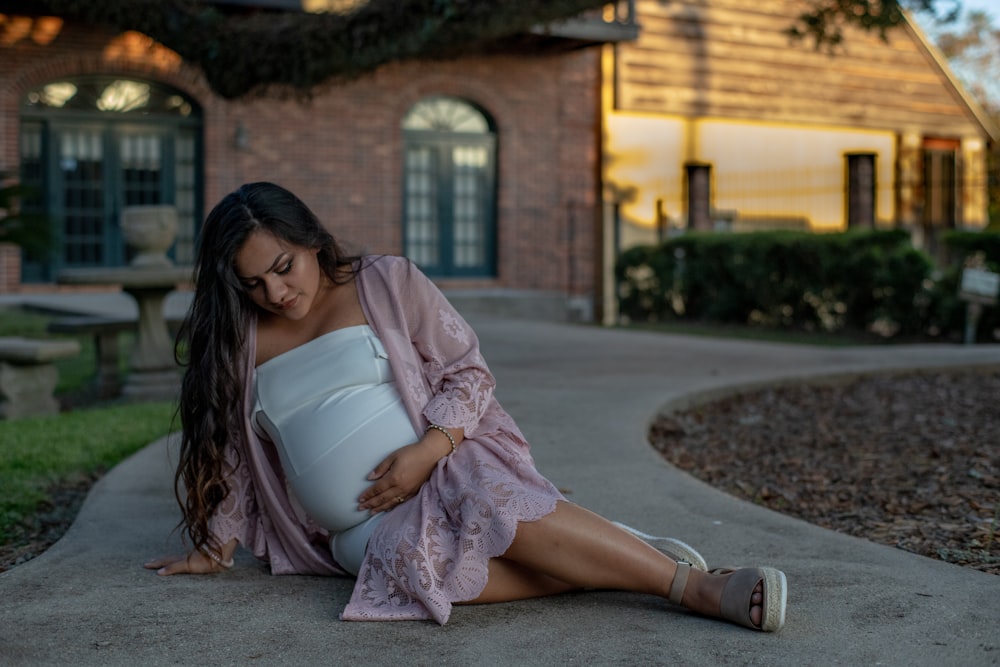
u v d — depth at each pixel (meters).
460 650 2.37
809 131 19.58
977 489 4.44
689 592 2.53
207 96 14.69
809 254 13.25
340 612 2.65
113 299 13.21
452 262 16.77
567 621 2.55
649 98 17.84
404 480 2.63
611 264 14.94
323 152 15.37
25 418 6.69
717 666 2.26
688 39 18.17
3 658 2.35
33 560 3.16
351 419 2.69
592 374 7.67
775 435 5.86
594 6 7.96
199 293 2.74
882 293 12.61
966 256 11.95
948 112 21.17
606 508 3.80
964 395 7.22
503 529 2.50
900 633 2.46
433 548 2.56
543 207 17.09
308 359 2.75
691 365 8.32
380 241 15.77
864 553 3.21
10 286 13.73
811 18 9.28
